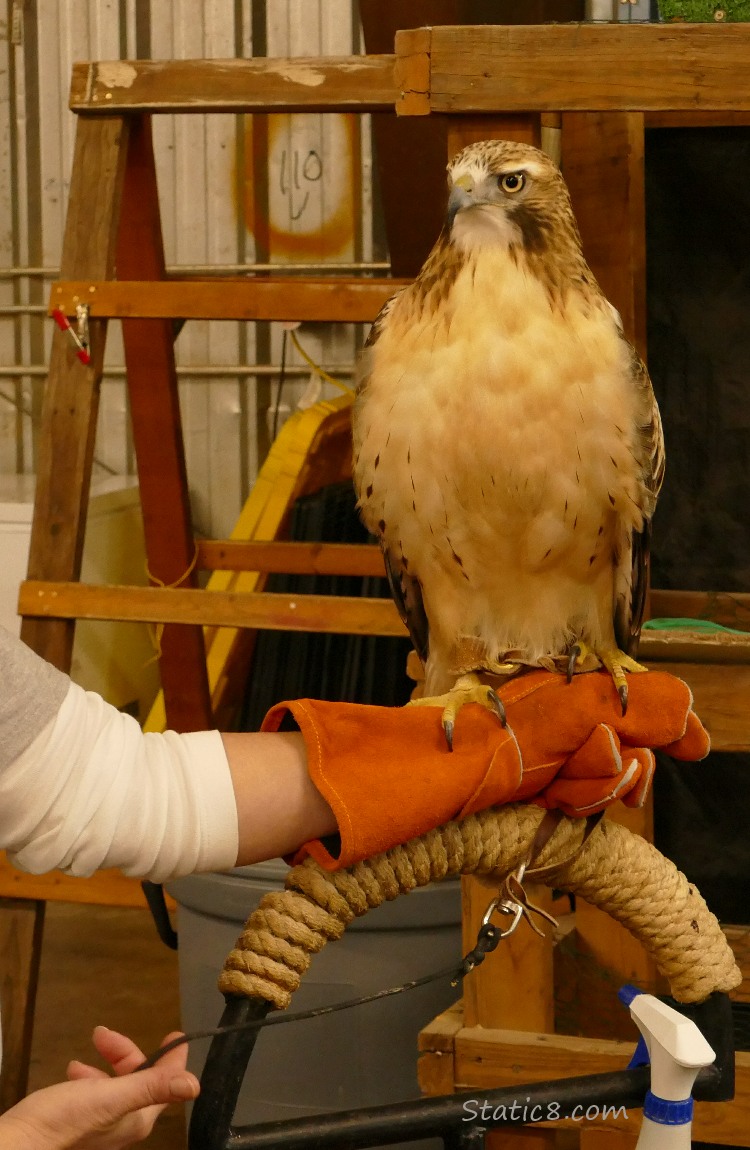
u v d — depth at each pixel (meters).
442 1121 0.92
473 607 1.32
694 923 1.02
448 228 1.21
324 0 4.22
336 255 4.37
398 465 1.23
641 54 1.43
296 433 3.68
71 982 3.00
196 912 2.01
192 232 4.41
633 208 1.88
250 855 0.94
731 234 2.12
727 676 1.45
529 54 1.46
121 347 4.50
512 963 1.60
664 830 2.08
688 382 2.21
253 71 2.06
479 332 1.17
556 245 1.21
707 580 2.28
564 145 1.90
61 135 4.46
